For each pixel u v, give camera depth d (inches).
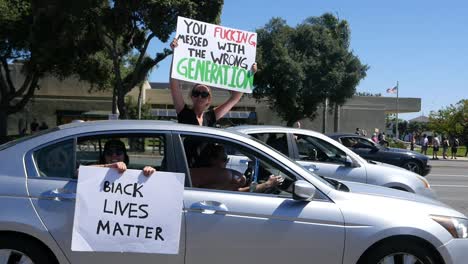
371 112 2023.9
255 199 163.5
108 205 156.4
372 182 325.4
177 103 228.5
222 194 163.3
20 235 155.0
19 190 155.6
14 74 1748.3
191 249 158.2
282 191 173.2
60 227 154.6
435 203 188.4
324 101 1562.5
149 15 980.6
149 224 157.3
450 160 1338.6
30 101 1779.0
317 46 1499.8
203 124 230.5
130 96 1764.3
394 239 165.8
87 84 1788.9
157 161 168.9
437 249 166.4
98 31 1064.2
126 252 156.4
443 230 168.4
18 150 161.5
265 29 1504.7
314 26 1512.1
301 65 1465.3
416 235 164.9
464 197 534.3
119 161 168.4
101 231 155.5
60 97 1801.2
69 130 166.2
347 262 162.6
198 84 225.8
